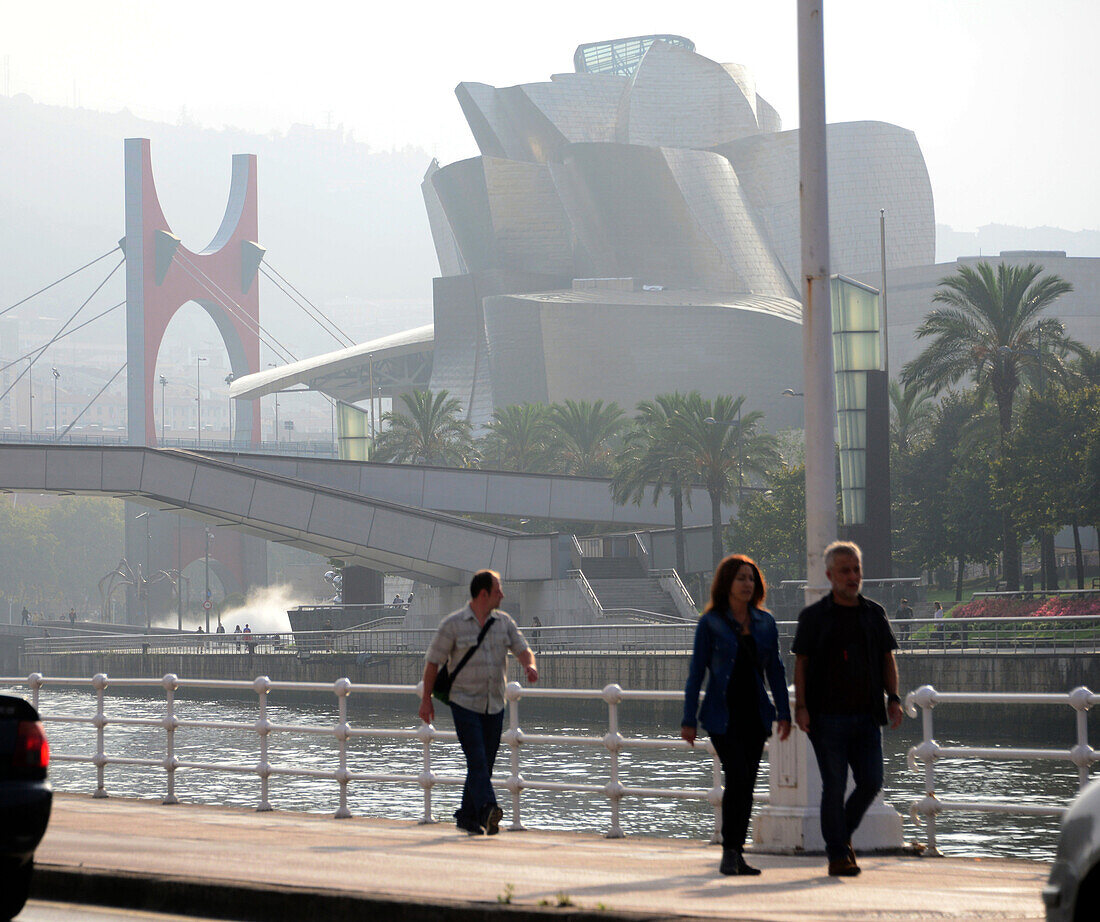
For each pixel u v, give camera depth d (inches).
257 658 6348.4
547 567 5762.8
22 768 647.8
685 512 7367.1
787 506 6560.0
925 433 7396.7
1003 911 652.7
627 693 1031.6
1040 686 3617.1
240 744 4274.1
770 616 807.1
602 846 966.4
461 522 5866.1
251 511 5767.7
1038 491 5265.8
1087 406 5408.5
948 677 3759.8
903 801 2347.4
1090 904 444.5
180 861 842.8
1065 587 6584.6
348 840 984.3
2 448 5570.9
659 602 6102.4
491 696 1040.2
